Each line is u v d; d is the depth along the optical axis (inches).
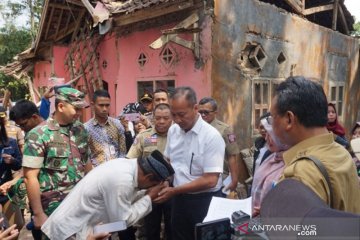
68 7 283.0
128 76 247.8
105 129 149.4
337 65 336.8
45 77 403.2
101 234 78.7
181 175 105.3
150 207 89.0
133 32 240.1
